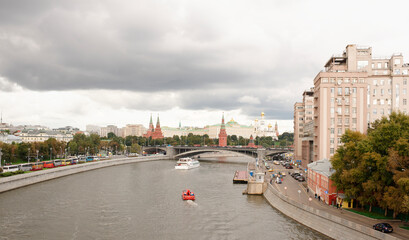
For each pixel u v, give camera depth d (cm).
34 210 8544
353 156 7469
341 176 7188
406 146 6194
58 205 9125
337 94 11012
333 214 6856
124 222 7656
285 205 8312
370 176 6875
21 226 7231
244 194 11044
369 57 11594
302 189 10238
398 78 11425
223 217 8081
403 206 5656
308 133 15975
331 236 6344
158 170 18325
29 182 12188
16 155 17462
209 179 14712
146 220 7831
